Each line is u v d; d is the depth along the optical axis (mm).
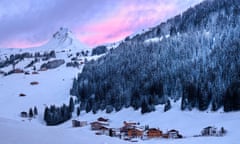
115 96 137375
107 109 132000
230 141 65438
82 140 18469
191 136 78812
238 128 78125
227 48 130125
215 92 104938
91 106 141375
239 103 95062
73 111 142125
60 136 18625
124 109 130375
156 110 118125
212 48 144375
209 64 126625
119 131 95125
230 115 93875
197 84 111938
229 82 104750
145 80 137500
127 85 141750
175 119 103312
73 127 112875
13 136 16047
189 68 131875
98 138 21203
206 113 102000
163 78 133750
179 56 149500
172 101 122875
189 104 110062
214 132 76500
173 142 68562
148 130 87250
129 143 21797
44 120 135125
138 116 118375
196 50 149500
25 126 21125
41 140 16266
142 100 123375
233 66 111938
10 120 23766
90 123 113062
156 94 127625
